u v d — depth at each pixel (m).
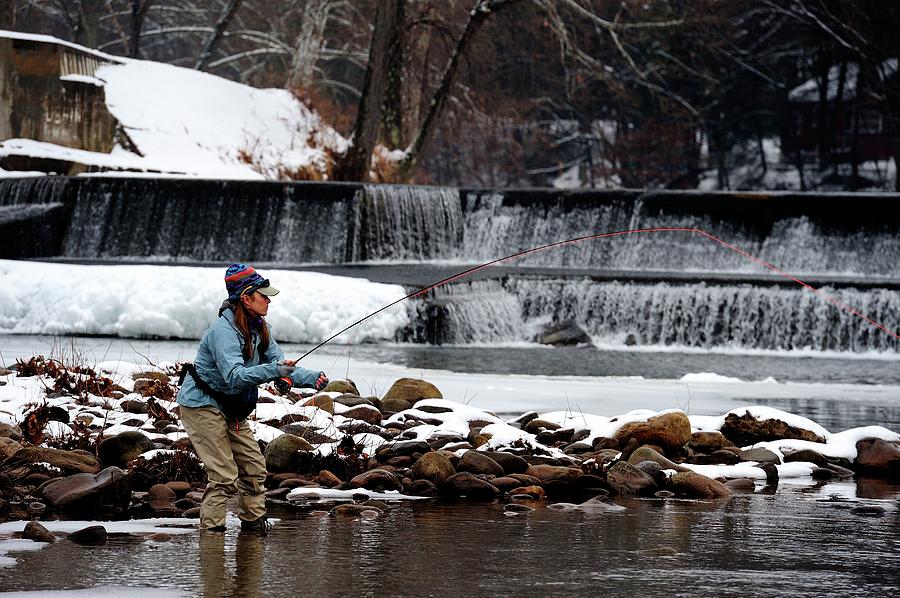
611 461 24.78
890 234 72.19
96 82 89.38
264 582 14.11
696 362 53.44
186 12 149.00
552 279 63.41
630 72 150.25
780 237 74.19
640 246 76.06
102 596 13.24
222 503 17.62
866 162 174.88
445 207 79.62
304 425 25.88
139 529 17.77
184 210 75.00
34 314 54.66
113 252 74.62
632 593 13.73
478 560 15.63
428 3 106.88
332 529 18.00
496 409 32.88
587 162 176.88
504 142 159.75
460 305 57.72
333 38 139.12
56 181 75.69
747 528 18.53
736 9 142.38
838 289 60.25
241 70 154.12
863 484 24.48
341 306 54.69
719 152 164.25
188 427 17.47
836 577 14.79
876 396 40.50
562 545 16.83
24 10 144.50
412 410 28.89
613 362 52.16
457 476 21.81
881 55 138.88
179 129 94.44
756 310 60.44
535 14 135.38
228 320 17.02
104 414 27.20
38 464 21.77
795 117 166.00
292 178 98.56
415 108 113.44
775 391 41.53
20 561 15.23
